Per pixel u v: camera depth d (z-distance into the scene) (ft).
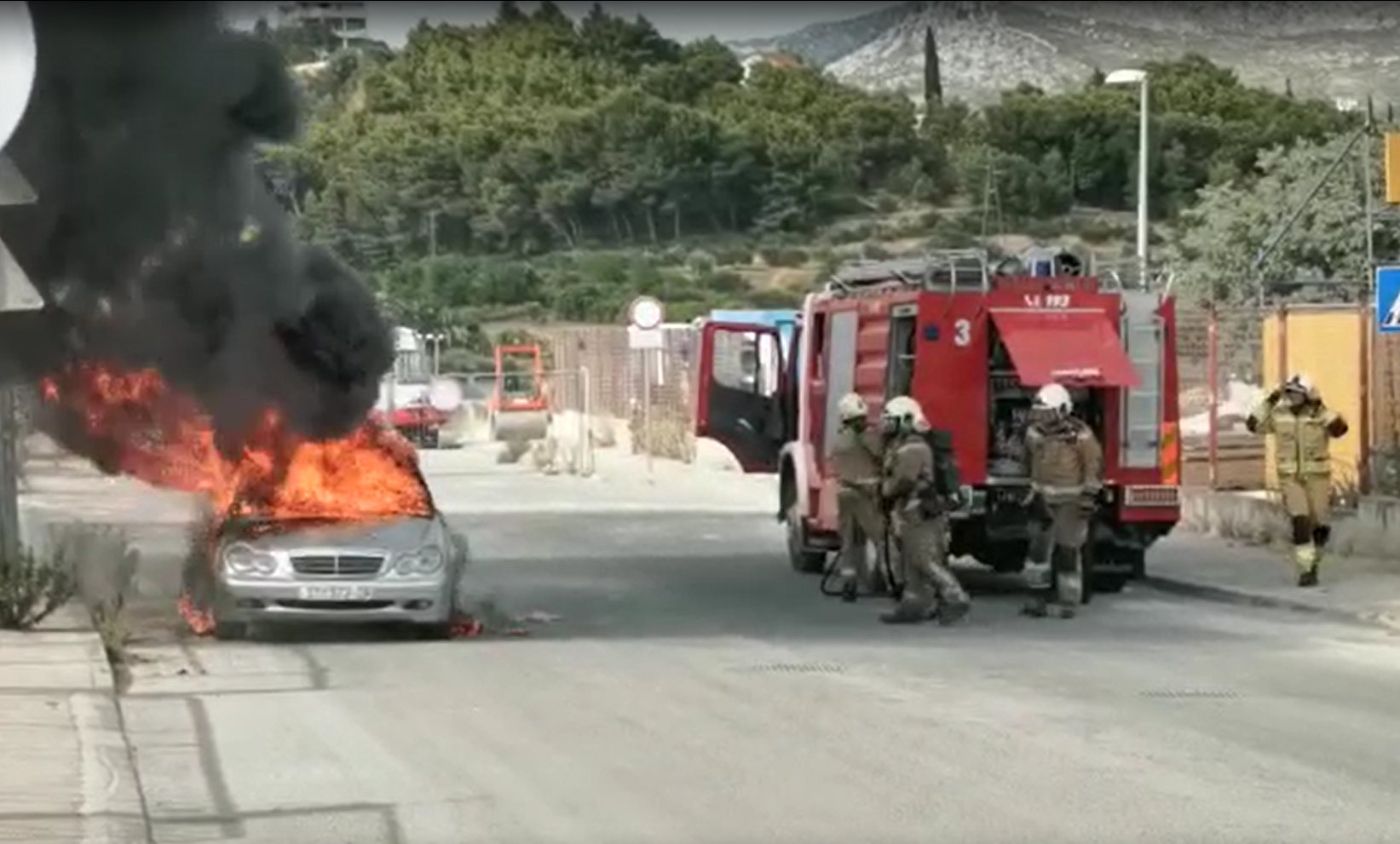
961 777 41.04
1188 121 254.06
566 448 163.73
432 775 41.91
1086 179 273.13
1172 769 41.86
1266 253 136.67
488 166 286.66
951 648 62.69
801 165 306.76
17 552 69.82
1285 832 35.53
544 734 46.78
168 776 42.22
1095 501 71.77
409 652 61.57
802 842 34.91
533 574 87.30
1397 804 38.09
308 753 44.75
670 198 299.38
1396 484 89.04
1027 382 74.64
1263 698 52.19
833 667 58.18
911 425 69.51
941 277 76.07
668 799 38.91
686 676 56.29
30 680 53.26
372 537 63.57
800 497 86.38
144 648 62.13
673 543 102.53
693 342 162.20
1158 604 75.87
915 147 309.42
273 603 62.08
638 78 310.24
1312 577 77.20
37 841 34.76
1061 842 34.73
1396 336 89.61
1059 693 52.90
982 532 77.05
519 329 259.80
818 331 86.07
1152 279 78.59
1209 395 105.81
